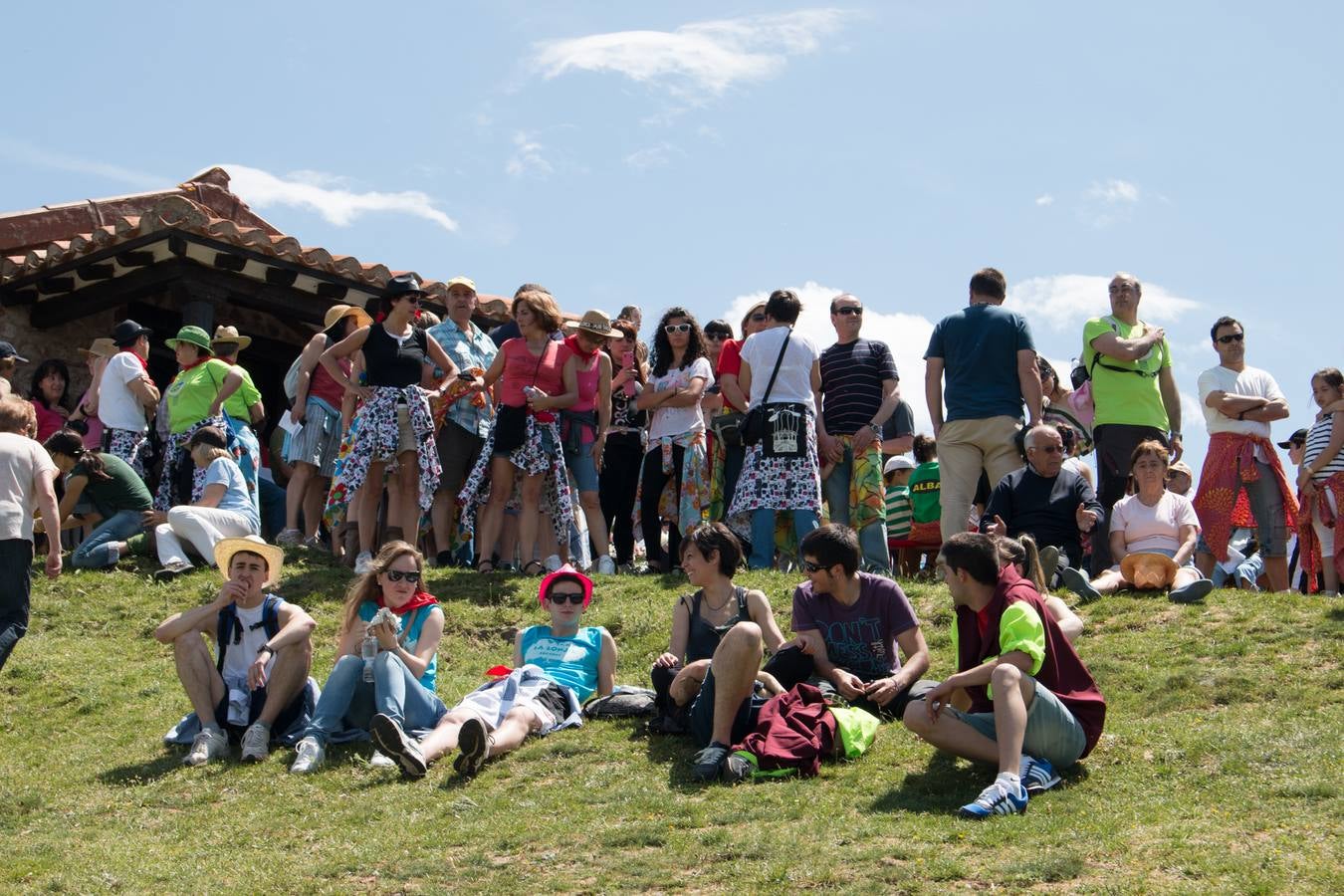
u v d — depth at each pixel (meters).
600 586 11.10
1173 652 8.78
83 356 15.77
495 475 11.41
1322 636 8.74
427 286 14.86
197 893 5.98
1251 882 5.34
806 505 11.10
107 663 10.12
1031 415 10.62
